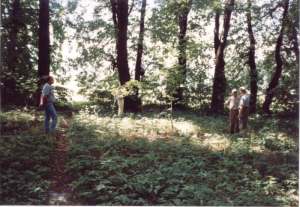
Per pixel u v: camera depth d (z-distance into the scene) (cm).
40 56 2286
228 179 1149
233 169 1265
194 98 3089
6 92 2378
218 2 2602
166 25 2741
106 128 1742
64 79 3350
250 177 1193
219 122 2262
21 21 2736
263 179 1182
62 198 988
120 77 2644
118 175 1098
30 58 2805
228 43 3098
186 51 2062
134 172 1143
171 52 2012
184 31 2909
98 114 2262
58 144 1423
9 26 2697
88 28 3291
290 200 1034
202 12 2930
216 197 1016
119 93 2297
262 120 2345
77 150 1307
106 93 3022
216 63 2783
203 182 1114
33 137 1436
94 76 3291
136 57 3306
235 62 3156
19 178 1049
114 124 1862
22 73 2608
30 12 2794
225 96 2983
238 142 1653
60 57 3303
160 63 2039
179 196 995
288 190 1116
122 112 2294
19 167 1127
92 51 3288
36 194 980
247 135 1853
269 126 2105
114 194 992
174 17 2761
